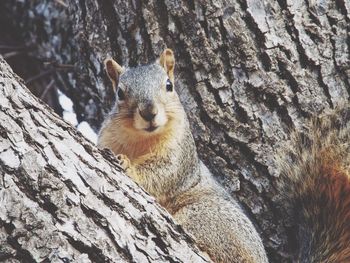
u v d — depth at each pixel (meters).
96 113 11.87
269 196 10.07
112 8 10.83
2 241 6.03
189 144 10.30
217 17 10.09
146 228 6.93
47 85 13.55
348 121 10.01
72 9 11.43
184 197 10.30
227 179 10.16
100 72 11.16
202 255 7.30
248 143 10.03
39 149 6.50
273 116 9.98
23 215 6.14
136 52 10.72
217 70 10.13
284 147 9.98
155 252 6.81
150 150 10.27
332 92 9.94
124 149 10.35
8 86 6.62
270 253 10.19
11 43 13.49
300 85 9.91
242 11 10.02
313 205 10.23
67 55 12.42
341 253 10.05
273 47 9.94
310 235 10.16
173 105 10.13
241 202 10.13
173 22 10.38
